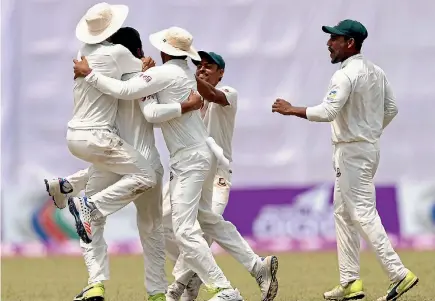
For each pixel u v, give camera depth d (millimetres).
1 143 74250
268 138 73000
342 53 29938
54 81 75125
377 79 29969
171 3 74000
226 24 73812
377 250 29375
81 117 27984
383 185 62156
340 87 29016
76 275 46312
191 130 27828
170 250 30562
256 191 63000
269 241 62312
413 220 61625
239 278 42562
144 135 28422
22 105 74812
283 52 73188
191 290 29859
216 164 28562
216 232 28906
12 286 40062
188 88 27828
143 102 27484
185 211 27594
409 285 28891
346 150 29750
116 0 74562
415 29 72688
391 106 30859
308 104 73000
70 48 75250
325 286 37406
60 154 74750
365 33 29906
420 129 72625
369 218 29562
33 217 63812
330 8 72750
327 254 57312
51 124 74875
